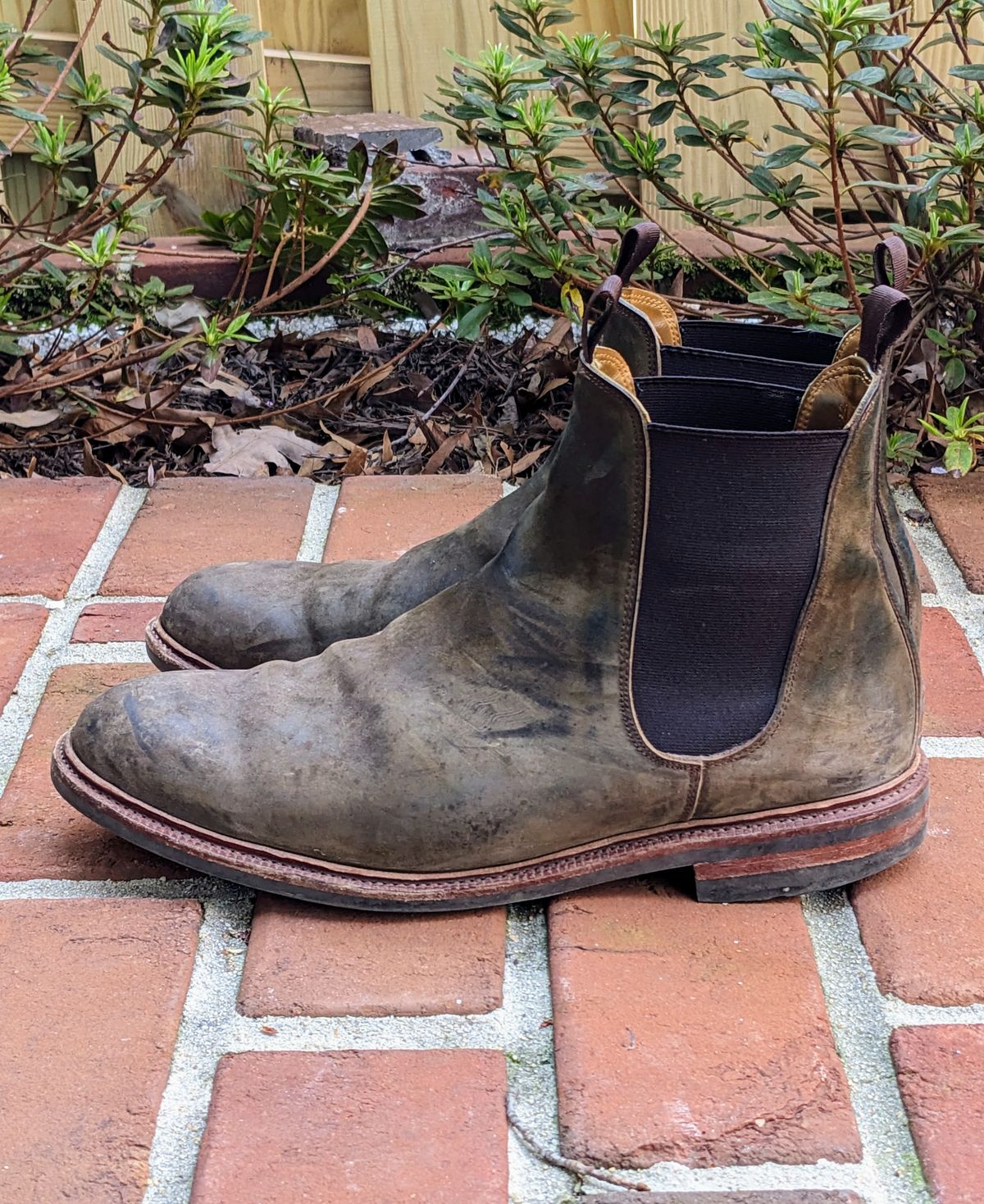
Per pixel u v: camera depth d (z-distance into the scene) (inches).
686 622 38.3
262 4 90.0
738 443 35.9
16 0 85.6
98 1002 38.0
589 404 36.4
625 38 71.8
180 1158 33.7
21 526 67.7
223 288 85.5
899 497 71.7
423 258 86.5
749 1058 36.1
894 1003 38.4
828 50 56.3
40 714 52.8
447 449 76.4
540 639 39.0
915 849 43.6
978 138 61.2
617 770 39.7
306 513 70.1
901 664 40.9
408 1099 35.1
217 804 40.4
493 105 69.1
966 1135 33.8
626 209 88.0
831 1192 32.4
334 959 39.8
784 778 40.4
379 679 40.9
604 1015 37.5
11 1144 33.5
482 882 40.9
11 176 88.5
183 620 51.3
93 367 75.7
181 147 71.3
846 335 40.4
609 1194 32.4
